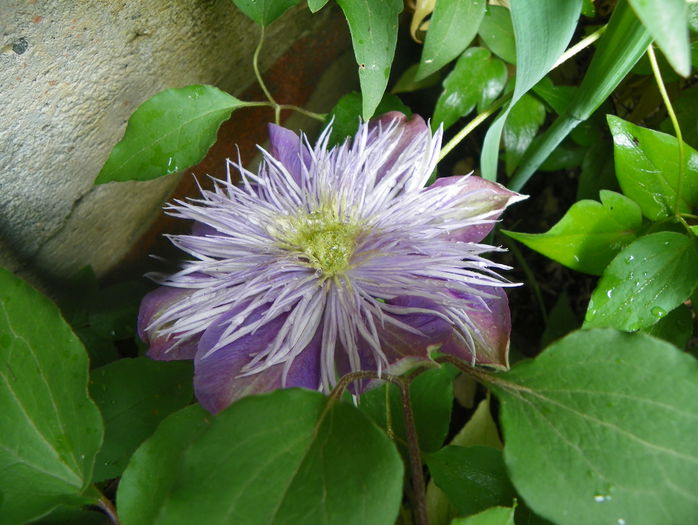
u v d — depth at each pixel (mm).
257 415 138
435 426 211
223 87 285
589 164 275
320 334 184
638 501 132
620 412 139
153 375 202
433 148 194
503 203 187
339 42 333
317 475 133
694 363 139
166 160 218
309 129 354
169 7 220
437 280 181
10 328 172
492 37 257
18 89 194
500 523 151
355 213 197
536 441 141
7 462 167
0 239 233
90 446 169
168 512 129
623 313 191
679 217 205
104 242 286
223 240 194
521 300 344
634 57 172
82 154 236
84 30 198
